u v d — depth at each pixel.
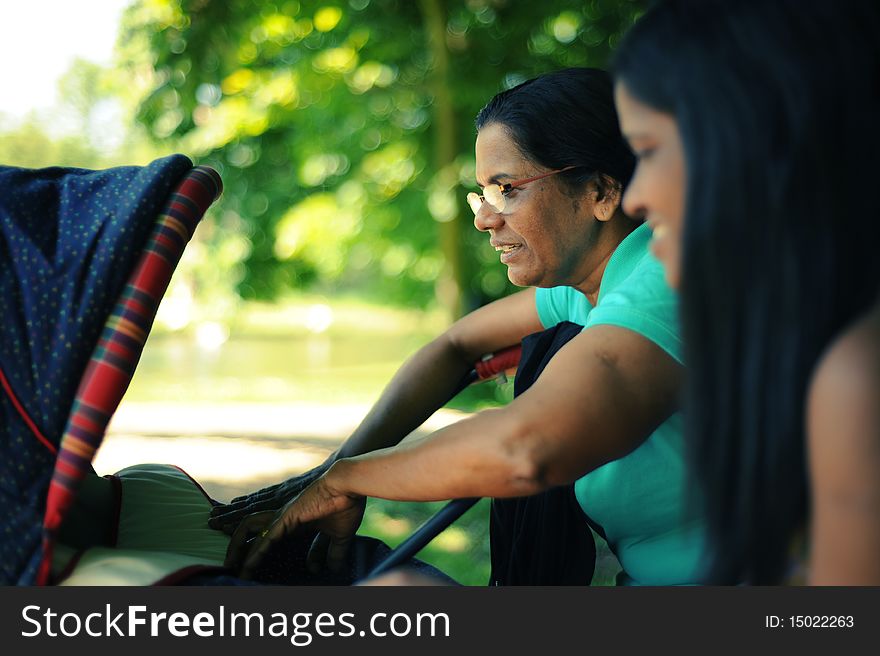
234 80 8.63
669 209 0.81
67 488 1.04
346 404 7.79
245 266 9.97
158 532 1.35
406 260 9.62
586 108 1.38
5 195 1.13
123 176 1.17
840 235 0.70
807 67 0.70
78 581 1.07
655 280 1.15
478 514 4.13
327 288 18.42
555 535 1.41
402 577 1.06
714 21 0.75
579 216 1.43
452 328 1.78
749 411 0.73
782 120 0.71
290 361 10.86
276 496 1.45
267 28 8.22
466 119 8.43
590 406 1.07
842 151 0.70
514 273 1.50
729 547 0.77
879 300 0.70
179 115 8.95
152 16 8.24
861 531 0.67
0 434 1.05
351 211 9.43
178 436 6.09
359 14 8.38
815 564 0.71
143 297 1.09
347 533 1.30
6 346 1.06
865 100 0.70
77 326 1.07
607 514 1.31
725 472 0.76
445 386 1.74
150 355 11.16
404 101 9.00
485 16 8.12
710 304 0.75
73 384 1.07
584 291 1.52
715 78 0.73
